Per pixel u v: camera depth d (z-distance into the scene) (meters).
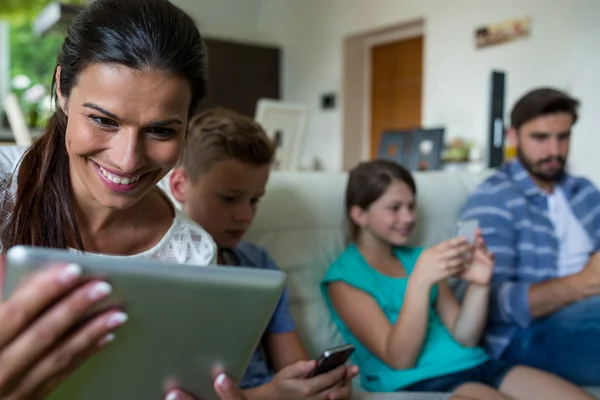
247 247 1.17
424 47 4.49
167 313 0.46
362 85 5.17
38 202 0.69
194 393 0.55
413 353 1.13
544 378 1.18
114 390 0.51
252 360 1.05
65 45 0.64
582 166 3.31
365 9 4.79
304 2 5.47
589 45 3.22
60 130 0.71
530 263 1.49
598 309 1.30
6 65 5.23
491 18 3.77
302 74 5.59
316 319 1.29
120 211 0.73
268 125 2.90
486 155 2.27
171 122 0.62
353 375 0.95
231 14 5.93
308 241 1.35
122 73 0.58
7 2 5.24
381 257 1.34
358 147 5.21
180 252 0.77
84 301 0.41
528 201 1.55
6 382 0.43
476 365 1.21
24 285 0.40
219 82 5.46
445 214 1.64
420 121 4.64
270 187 1.33
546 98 1.54
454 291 1.51
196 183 1.07
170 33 0.61
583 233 1.61
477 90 3.88
